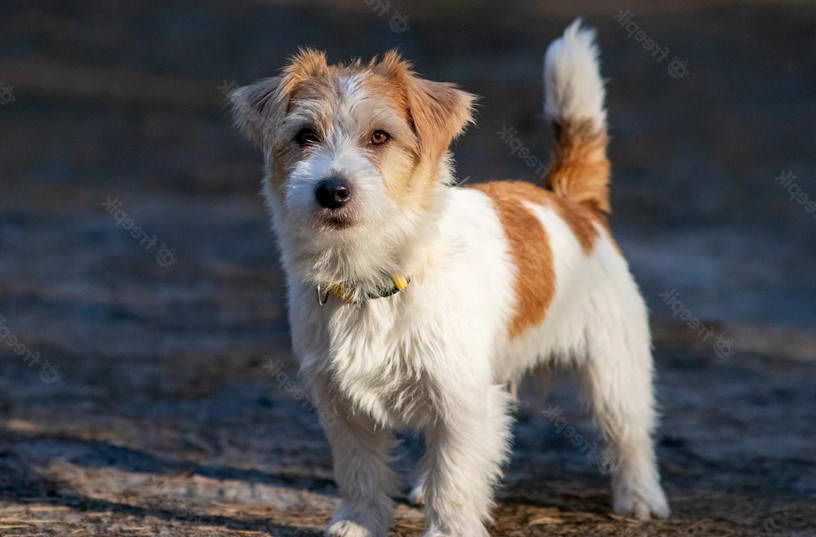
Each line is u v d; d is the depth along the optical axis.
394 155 7.06
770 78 31.31
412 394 7.06
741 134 26.30
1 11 37.91
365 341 6.95
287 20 37.91
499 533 7.73
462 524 7.05
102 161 23.83
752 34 36.28
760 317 15.28
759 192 22.34
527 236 7.84
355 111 7.07
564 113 8.94
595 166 8.98
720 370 12.68
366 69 7.47
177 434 9.84
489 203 7.77
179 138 25.83
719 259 18.22
